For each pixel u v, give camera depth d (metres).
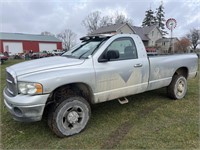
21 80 2.74
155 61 4.16
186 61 4.94
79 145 2.82
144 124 3.47
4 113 4.07
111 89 3.48
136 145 2.78
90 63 3.23
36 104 2.69
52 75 2.81
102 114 3.99
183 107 4.34
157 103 4.64
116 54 3.38
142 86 3.99
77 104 3.12
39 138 3.04
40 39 47.22
